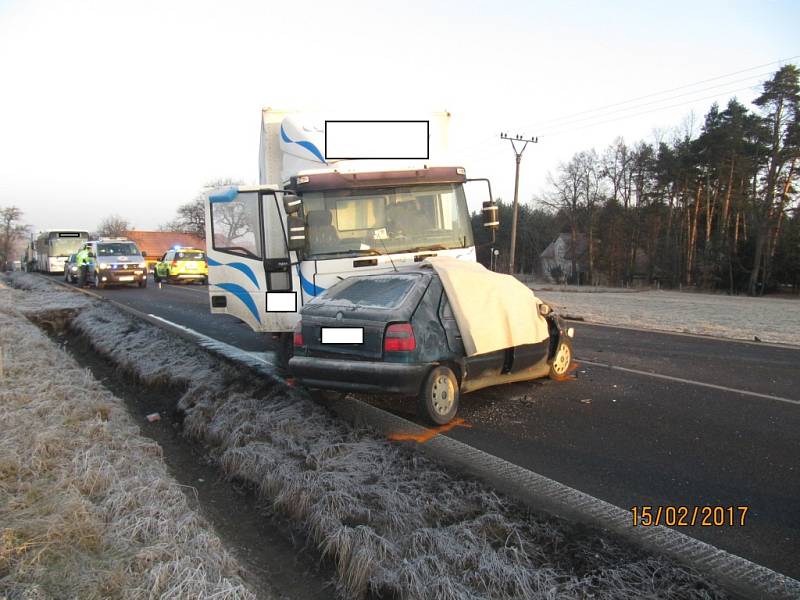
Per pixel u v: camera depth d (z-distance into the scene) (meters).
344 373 5.52
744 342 11.53
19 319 12.48
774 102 44.25
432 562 3.10
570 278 69.88
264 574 3.35
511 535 3.44
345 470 4.30
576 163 65.44
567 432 5.57
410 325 5.40
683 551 3.36
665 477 4.49
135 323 11.87
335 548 3.41
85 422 4.97
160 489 3.79
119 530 3.21
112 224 105.12
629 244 63.03
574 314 17.67
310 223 7.29
